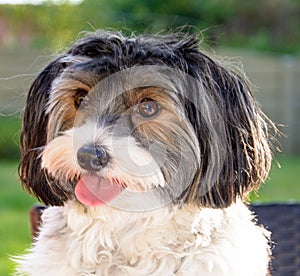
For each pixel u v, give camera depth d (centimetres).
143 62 292
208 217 297
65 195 297
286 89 1246
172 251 294
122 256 300
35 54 1172
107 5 1302
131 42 300
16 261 312
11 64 1168
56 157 280
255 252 302
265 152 312
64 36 1225
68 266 297
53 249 301
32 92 316
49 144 286
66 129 298
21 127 326
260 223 410
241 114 306
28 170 311
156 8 1416
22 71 1170
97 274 297
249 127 307
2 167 1064
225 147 295
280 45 1477
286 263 416
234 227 303
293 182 970
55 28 1243
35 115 313
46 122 308
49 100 302
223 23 1480
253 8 1494
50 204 309
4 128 1123
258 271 301
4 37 1291
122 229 296
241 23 1495
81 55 306
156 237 295
